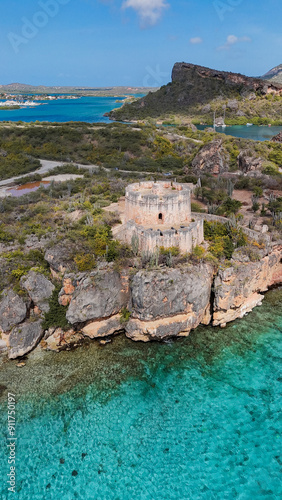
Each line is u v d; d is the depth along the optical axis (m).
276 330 43.16
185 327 41.56
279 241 49.28
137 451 30.22
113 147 124.75
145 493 27.22
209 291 43.03
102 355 40.06
